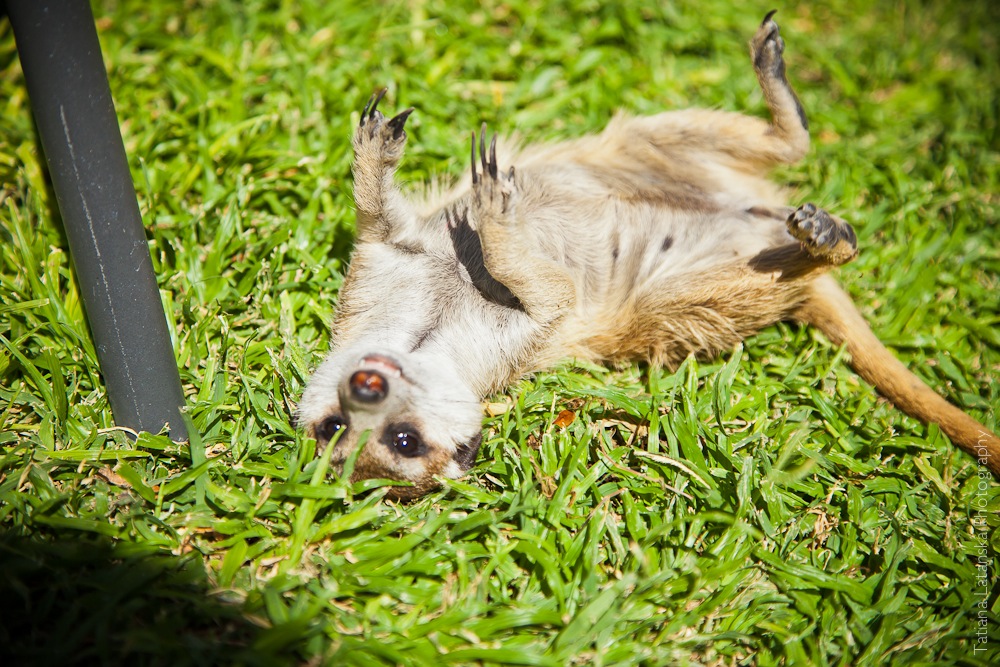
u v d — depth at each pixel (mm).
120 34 726
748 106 747
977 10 832
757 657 527
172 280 618
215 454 564
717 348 618
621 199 630
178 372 568
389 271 608
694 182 649
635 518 549
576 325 613
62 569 510
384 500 561
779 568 541
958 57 807
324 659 495
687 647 521
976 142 741
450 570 532
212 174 657
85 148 512
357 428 552
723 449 569
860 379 620
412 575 532
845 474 580
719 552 542
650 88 745
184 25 747
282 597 517
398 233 614
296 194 668
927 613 542
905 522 562
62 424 559
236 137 680
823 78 786
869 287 661
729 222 624
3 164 646
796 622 534
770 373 624
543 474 560
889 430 589
